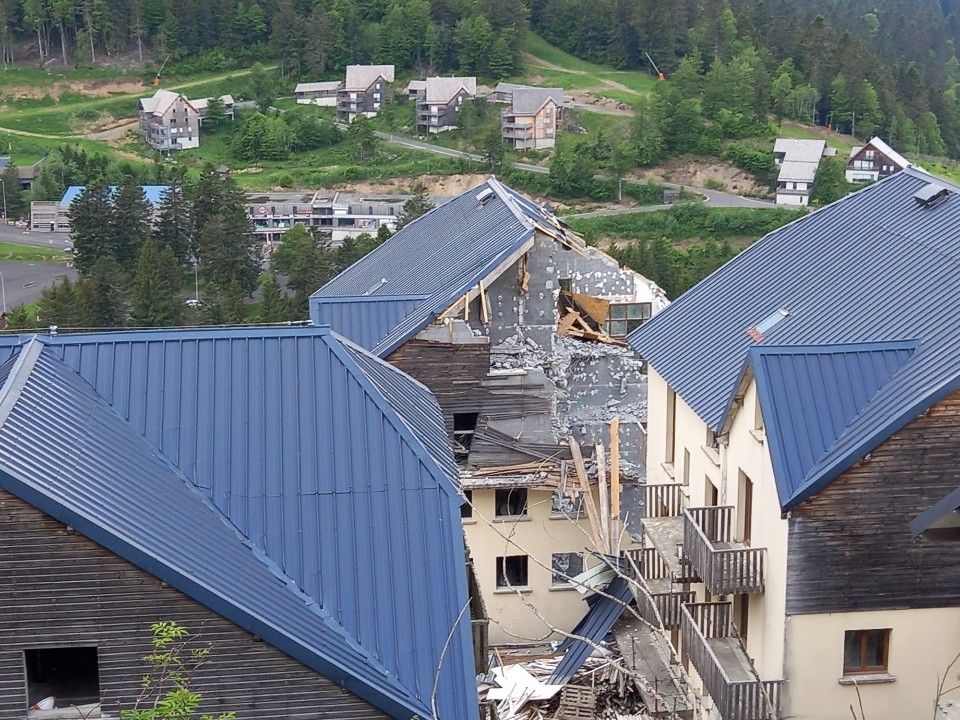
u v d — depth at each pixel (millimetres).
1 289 184500
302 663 27969
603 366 63312
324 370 33812
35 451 28438
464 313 59156
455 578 30578
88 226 170500
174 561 27766
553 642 58906
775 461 38719
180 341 33969
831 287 48375
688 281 161125
